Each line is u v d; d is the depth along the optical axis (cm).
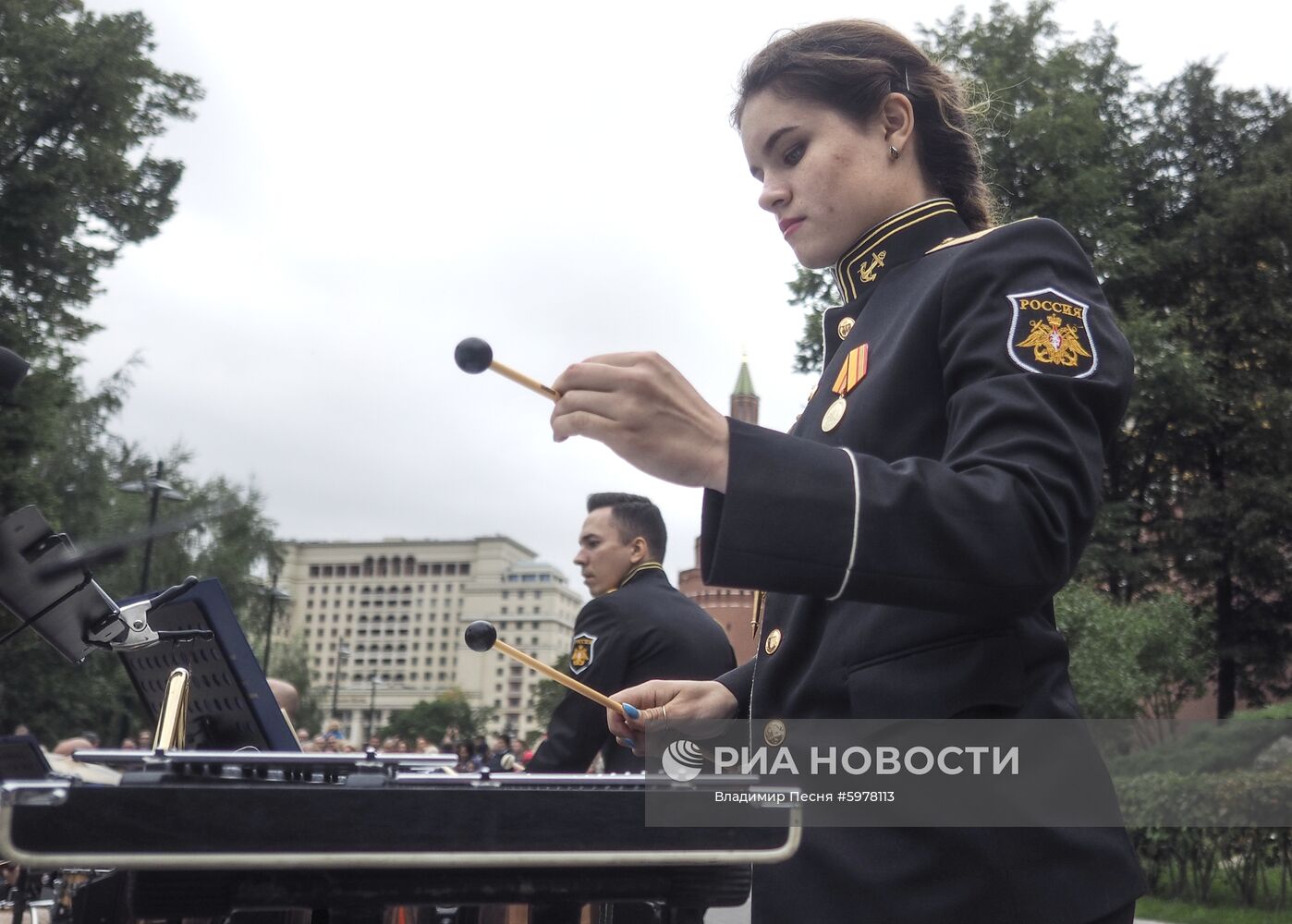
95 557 192
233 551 3519
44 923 309
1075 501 131
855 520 121
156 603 204
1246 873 909
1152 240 2119
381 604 15575
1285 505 1972
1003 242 154
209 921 113
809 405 177
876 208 177
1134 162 2181
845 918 138
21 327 1944
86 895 157
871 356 162
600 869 123
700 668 400
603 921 129
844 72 176
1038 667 146
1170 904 930
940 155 184
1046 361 140
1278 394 2020
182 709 167
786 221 182
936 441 153
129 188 2081
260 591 3781
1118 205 2023
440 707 11050
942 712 140
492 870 118
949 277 154
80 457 2655
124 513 2672
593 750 400
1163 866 966
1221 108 2280
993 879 135
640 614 404
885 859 138
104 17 2083
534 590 15338
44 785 94
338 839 101
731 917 158
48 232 1970
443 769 136
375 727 14650
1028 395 135
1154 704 1688
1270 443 2025
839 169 175
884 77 177
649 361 122
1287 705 1252
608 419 121
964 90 198
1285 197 2064
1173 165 2270
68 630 198
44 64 1962
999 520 124
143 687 238
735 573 121
